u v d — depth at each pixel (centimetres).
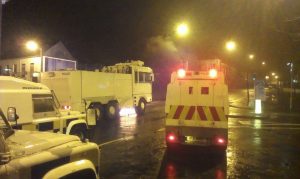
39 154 337
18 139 379
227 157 1015
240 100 3975
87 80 1923
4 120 415
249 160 980
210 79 1048
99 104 2012
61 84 1891
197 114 1041
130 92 2325
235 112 2470
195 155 1040
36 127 903
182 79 1066
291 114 2328
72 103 1852
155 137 1391
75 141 412
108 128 1694
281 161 969
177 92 1064
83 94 1892
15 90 855
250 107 2820
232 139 1345
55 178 330
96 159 421
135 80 2388
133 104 2362
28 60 3766
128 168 890
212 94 1039
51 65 3741
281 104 3244
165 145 1205
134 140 1320
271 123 1894
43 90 950
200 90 1047
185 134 1051
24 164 311
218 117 1030
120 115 2231
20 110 857
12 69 3941
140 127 1725
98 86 2008
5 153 303
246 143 1252
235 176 817
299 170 874
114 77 2152
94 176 395
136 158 1004
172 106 1062
